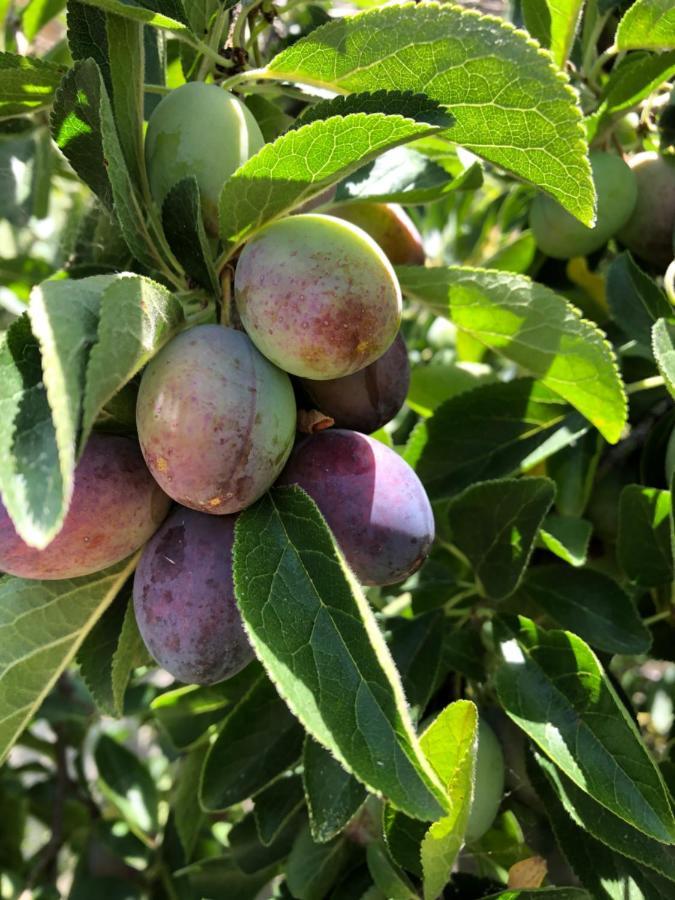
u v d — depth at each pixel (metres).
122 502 0.16
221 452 0.15
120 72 0.17
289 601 0.15
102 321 0.13
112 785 0.40
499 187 0.44
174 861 0.36
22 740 0.46
